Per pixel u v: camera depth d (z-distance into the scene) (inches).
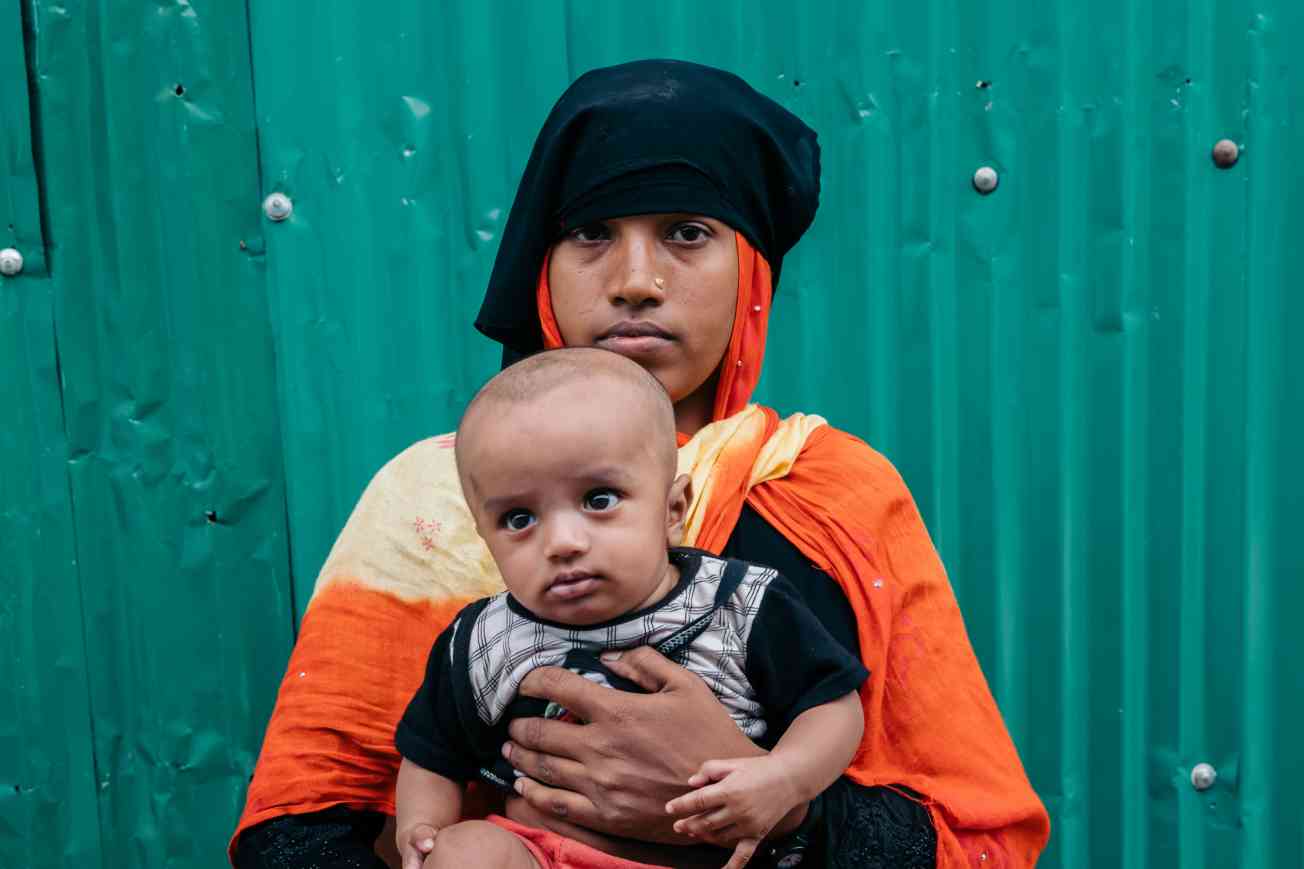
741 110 67.9
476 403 55.3
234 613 99.0
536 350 72.0
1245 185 107.0
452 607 63.4
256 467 98.7
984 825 61.5
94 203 95.4
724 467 64.7
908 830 58.2
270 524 99.3
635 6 100.5
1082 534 107.1
